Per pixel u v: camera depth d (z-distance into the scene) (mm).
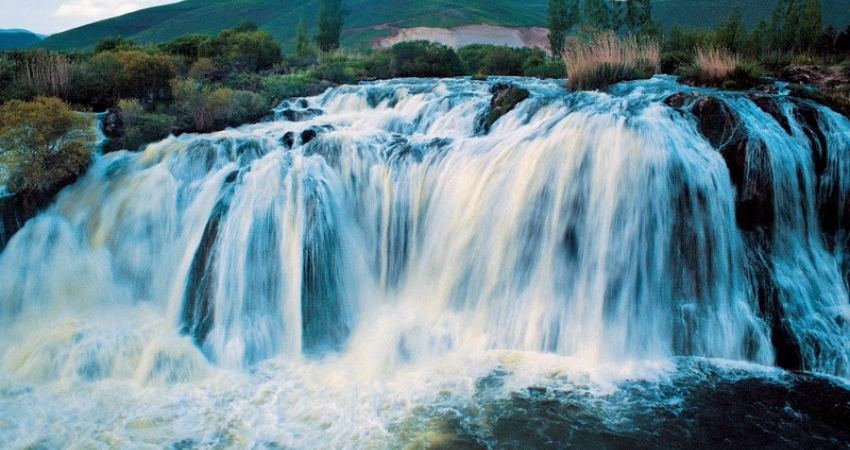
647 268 9859
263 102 19188
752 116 11133
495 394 8641
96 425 8305
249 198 11648
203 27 135250
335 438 7902
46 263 12305
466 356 9758
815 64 17312
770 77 16750
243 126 17547
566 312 10008
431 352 9945
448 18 112312
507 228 10742
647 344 9562
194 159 13789
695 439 7516
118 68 19906
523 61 30031
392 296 11656
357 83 25547
